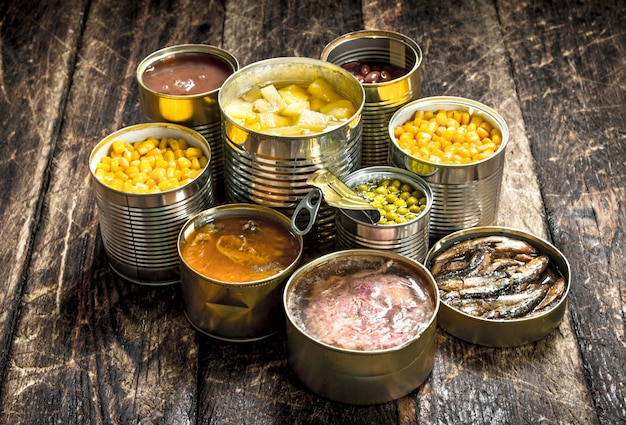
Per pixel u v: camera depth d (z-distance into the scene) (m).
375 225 0.88
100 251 0.96
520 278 0.90
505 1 1.19
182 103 0.94
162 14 1.19
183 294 0.90
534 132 1.05
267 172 0.90
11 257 0.96
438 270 0.91
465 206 0.93
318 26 1.17
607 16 1.17
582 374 0.87
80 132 1.06
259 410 0.86
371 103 0.96
